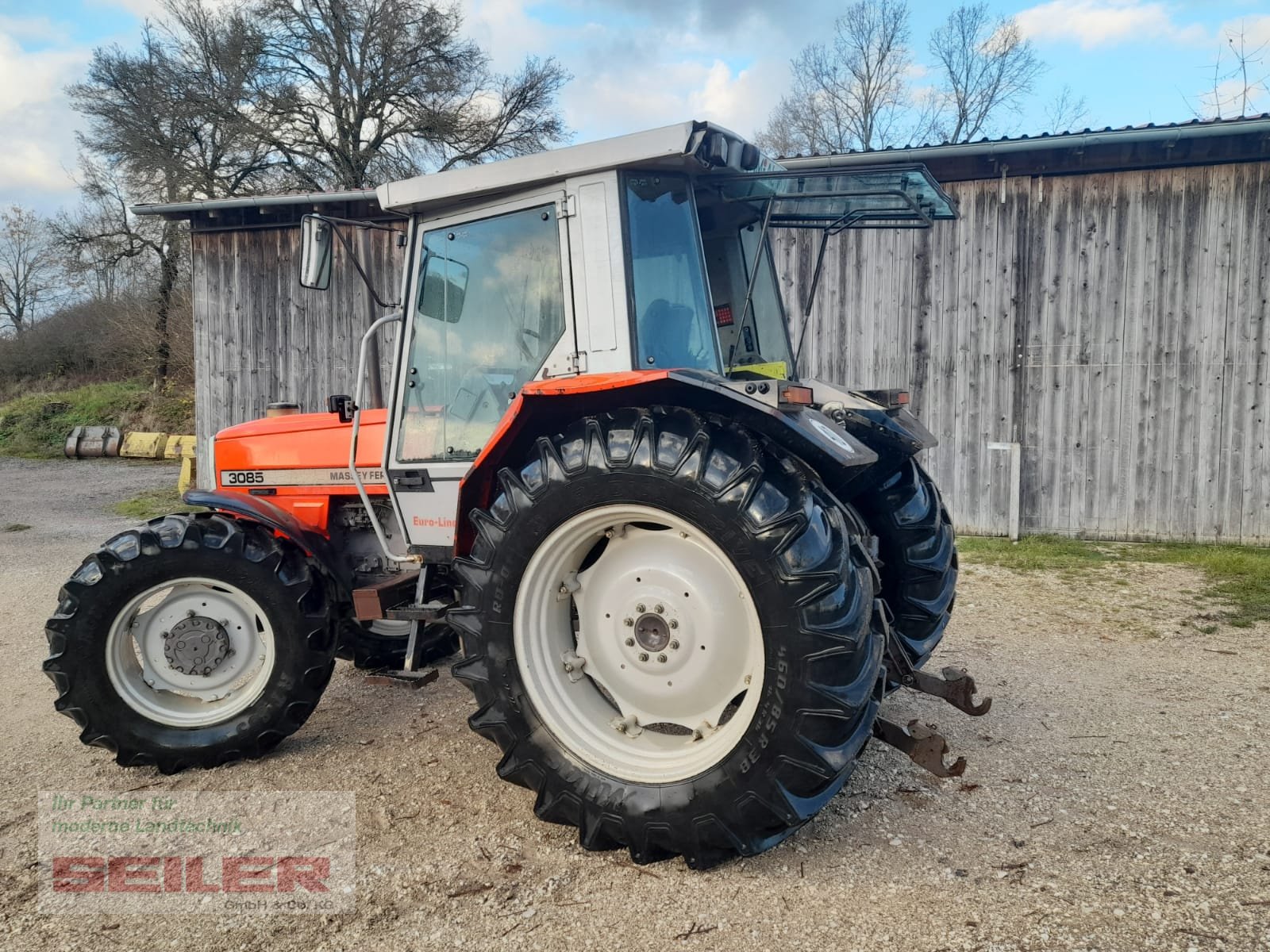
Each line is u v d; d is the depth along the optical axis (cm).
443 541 312
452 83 1972
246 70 1881
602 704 263
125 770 312
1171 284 714
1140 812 258
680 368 247
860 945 195
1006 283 751
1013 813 260
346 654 410
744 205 324
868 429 306
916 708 354
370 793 285
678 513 229
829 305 794
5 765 318
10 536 905
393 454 319
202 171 1941
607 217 263
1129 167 711
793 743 217
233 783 297
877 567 294
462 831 257
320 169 1980
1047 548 708
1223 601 532
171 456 1742
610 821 235
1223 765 292
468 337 301
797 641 216
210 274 980
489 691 252
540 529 246
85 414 2023
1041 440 756
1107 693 371
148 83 1892
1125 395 732
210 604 322
